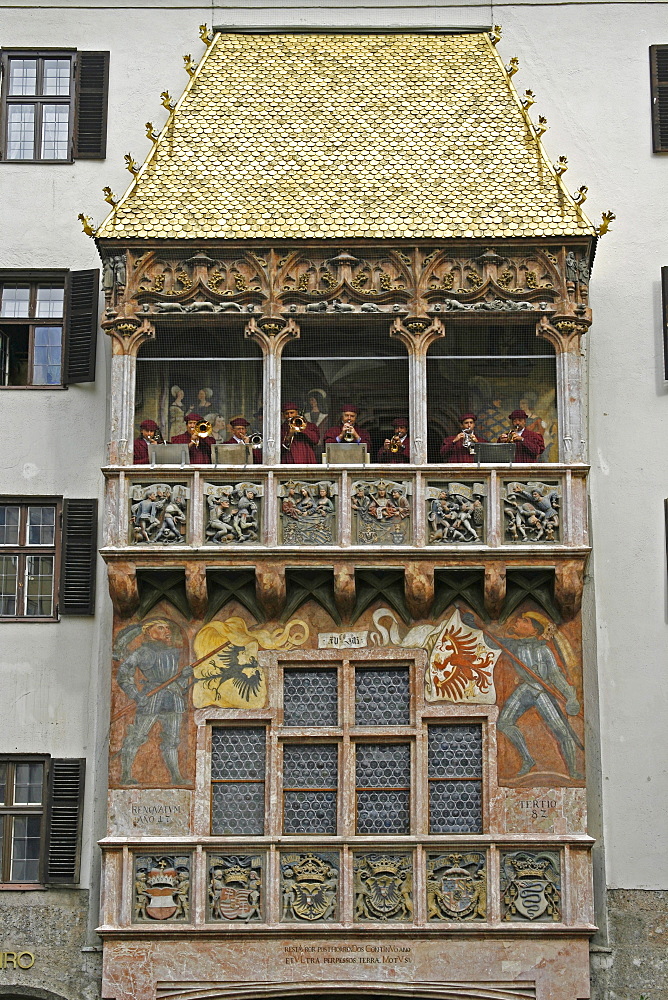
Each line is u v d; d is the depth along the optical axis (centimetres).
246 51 3644
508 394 3472
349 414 3334
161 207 3359
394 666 3259
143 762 3216
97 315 3566
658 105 3678
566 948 3123
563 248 3325
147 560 3225
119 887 3153
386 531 3234
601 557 3450
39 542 3503
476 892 3139
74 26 3750
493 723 3216
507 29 3738
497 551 3206
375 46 3669
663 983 3241
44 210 3647
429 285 3319
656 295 3581
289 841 3150
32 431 3531
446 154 3447
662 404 3525
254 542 3231
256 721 3234
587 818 3262
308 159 3438
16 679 3416
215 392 3481
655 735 3366
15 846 3356
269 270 3328
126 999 3114
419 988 3119
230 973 3123
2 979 3269
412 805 3183
